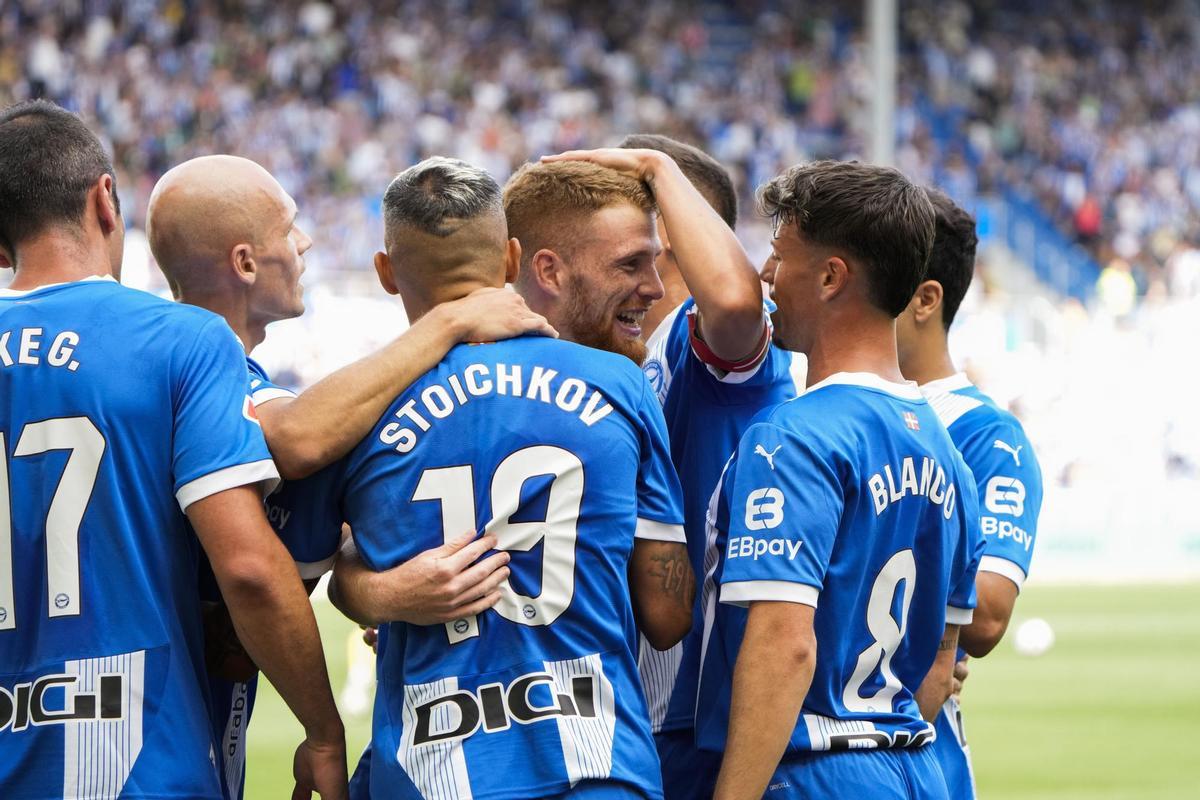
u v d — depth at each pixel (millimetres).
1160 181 42094
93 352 3871
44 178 3971
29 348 3869
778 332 4352
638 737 3871
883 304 4188
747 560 3943
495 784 3693
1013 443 5102
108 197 4090
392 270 4180
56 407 3838
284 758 11117
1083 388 28500
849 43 45469
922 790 4164
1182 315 29578
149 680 3803
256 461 3855
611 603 3916
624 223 4305
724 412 4688
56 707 3746
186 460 3844
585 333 4359
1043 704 14633
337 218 31547
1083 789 10789
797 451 3979
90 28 36656
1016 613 21859
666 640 4180
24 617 3814
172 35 37562
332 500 4000
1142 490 27766
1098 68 45938
